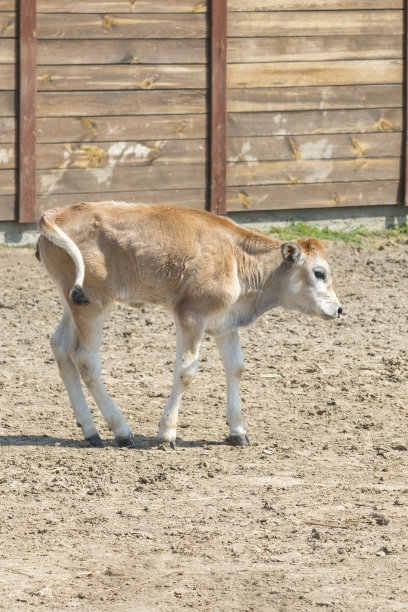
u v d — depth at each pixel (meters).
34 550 8.21
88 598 7.39
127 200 20.44
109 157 20.23
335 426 11.71
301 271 11.33
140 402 12.57
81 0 19.70
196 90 20.61
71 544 8.34
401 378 13.61
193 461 10.44
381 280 18.61
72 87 19.86
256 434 11.39
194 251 10.71
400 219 22.45
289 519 8.88
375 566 7.95
